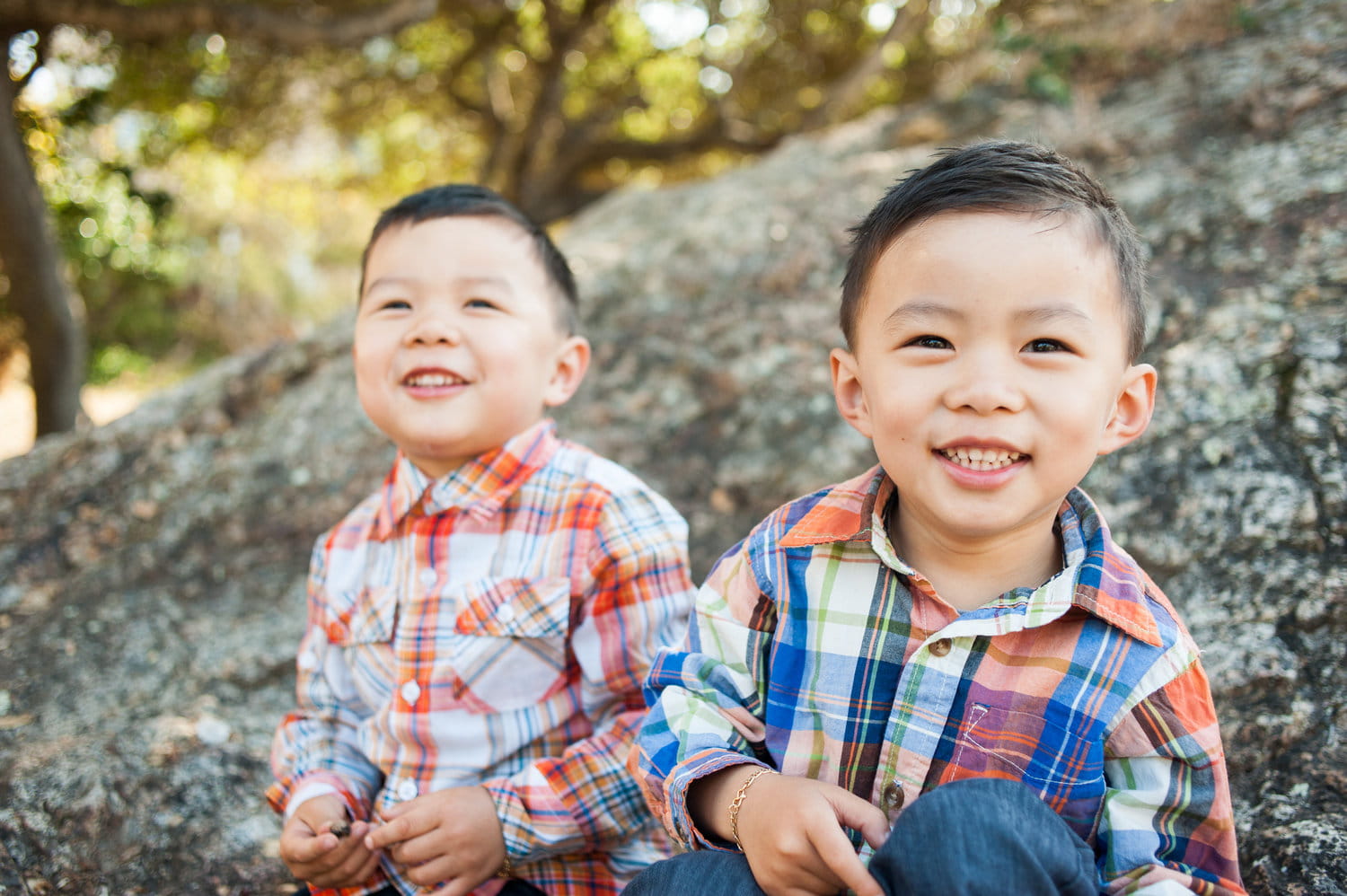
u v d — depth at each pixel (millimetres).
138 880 1532
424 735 1260
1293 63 2918
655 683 1107
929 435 907
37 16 4105
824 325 2797
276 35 4672
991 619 948
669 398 2697
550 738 1282
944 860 789
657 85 8445
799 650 1025
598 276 3211
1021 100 3549
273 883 1531
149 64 5625
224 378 2996
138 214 5898
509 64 8328
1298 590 1561
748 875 917
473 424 1313
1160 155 2830
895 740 974
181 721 1843
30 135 4770
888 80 7734
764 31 7445
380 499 1423
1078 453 909
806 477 2346
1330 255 2182
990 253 887
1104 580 969
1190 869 931
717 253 3162
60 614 2236
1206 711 956
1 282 4859
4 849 1562
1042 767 949
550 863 1254
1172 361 2092
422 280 1321
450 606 1290
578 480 1350
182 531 2477
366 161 9297
